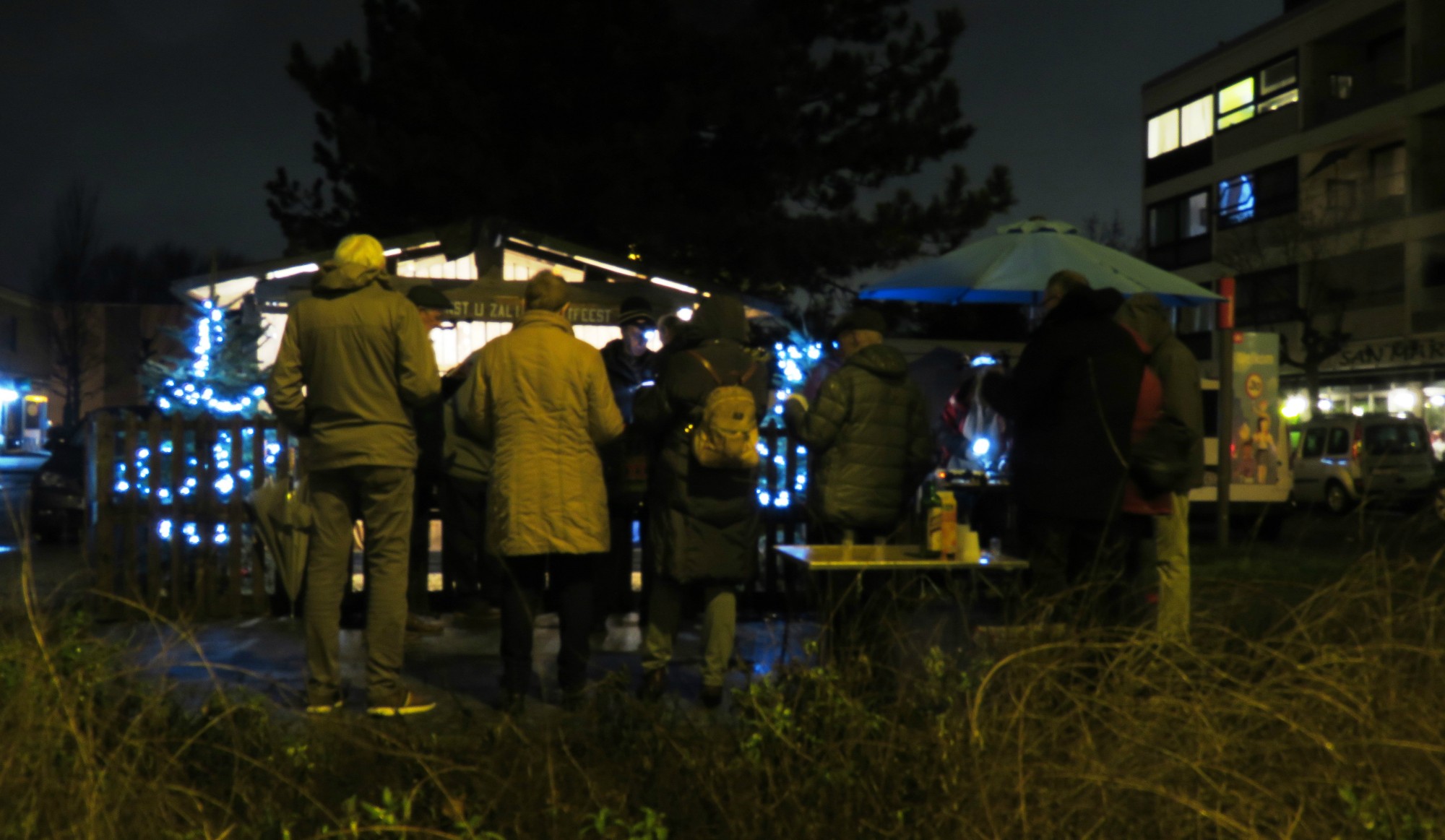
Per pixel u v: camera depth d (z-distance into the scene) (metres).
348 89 24.59
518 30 23.48
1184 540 6.03
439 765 3.78
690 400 5.42
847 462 6.01
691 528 5.43
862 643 4.79
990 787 3.42
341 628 7.68
